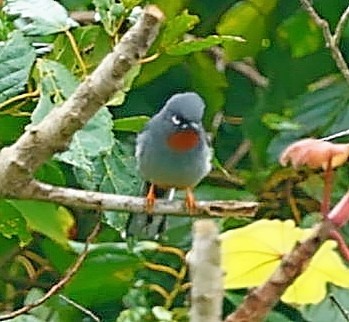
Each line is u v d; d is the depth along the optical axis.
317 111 12.09
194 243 3.50
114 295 9.85
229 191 11.18
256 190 11.62
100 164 8.31
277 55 12.84
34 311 10.13
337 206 4.80
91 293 9.82
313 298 6.21
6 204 8.55
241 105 13.92
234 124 13.84
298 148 4.82
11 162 5.33
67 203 6.21
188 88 13.28
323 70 12.76
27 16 7.91
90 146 7.01
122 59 4.89
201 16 13.10
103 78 5.00
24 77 7.43
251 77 13.74
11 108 8.16
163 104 13.08
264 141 12.20
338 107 12.10
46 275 11.80
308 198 12.08
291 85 12.77
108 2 6.83
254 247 5.84
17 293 10.80
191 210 6.72
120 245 9.63
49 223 8.17
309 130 12.01
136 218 10.08
